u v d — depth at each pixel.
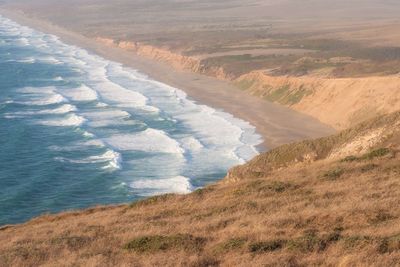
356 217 24.27
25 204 63.69
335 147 48.56
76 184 69.38
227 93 127.00
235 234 23.84
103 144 84.31
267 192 32.50
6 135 87.56
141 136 90.31
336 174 34.47
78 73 146.62
